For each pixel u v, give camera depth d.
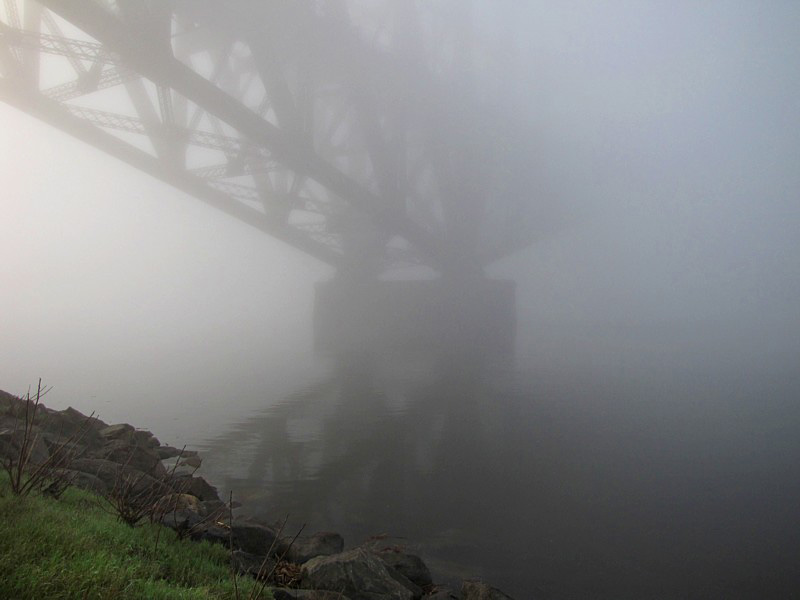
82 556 4.91
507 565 8.28
